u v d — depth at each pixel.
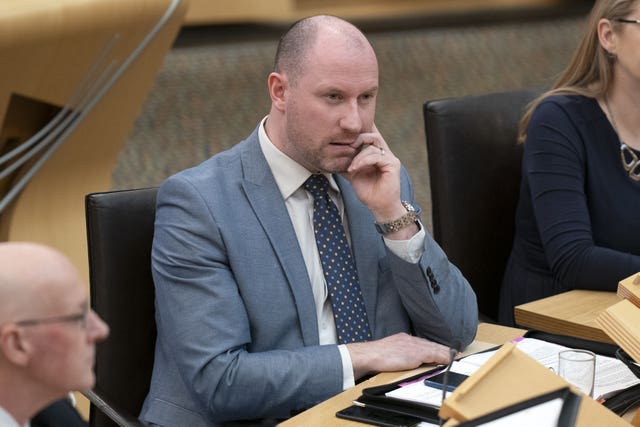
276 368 4.26
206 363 4.26
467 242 6.14
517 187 6.30
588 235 5.66
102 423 4.60
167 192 4.50
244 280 4.43
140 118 13.91
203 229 4.38
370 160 4.51
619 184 5.87
